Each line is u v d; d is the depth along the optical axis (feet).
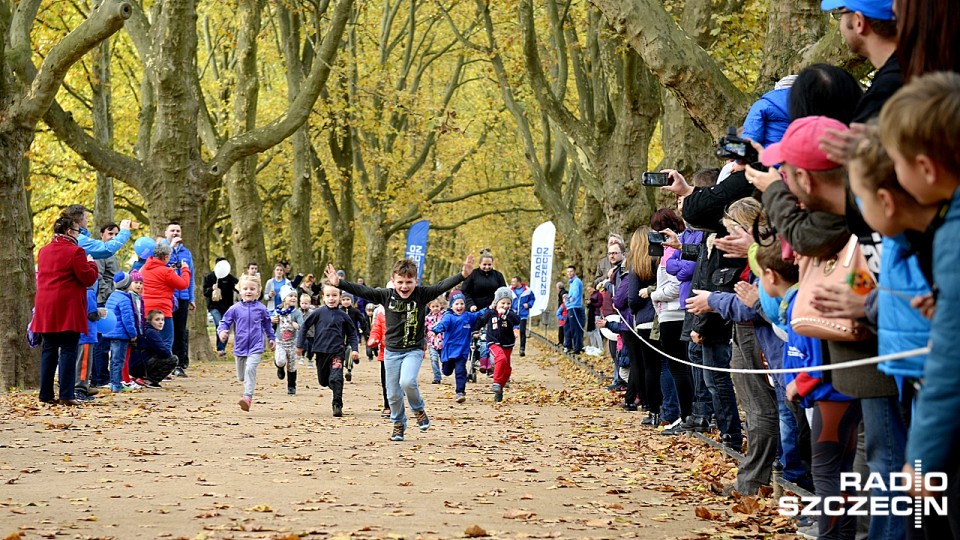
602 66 119.03
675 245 39.99
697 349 46.96
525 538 26.50
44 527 27.66
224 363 112.98
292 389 77.71
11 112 76.64
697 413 49.08
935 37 17.10
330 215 186.91
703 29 82.38
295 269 170.71
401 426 50.19
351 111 169.99
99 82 127.13
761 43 93.76
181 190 109.81
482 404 72.13
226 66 174.91
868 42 21.39
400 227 195.21
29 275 77.97
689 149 85.25
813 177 20.36
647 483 37.17
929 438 14.01
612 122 118.01
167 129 109.19
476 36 188.34
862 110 19.92
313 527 27.78
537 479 38.11
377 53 187.32
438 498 33.42
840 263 20.92
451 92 194.80
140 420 57.06
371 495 33.81
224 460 42.34
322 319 62.34
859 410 22.80
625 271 63.82
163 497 33.04
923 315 15.75
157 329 77.87
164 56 108.27
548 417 62.28
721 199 33.68
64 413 58.95
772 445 33.14
